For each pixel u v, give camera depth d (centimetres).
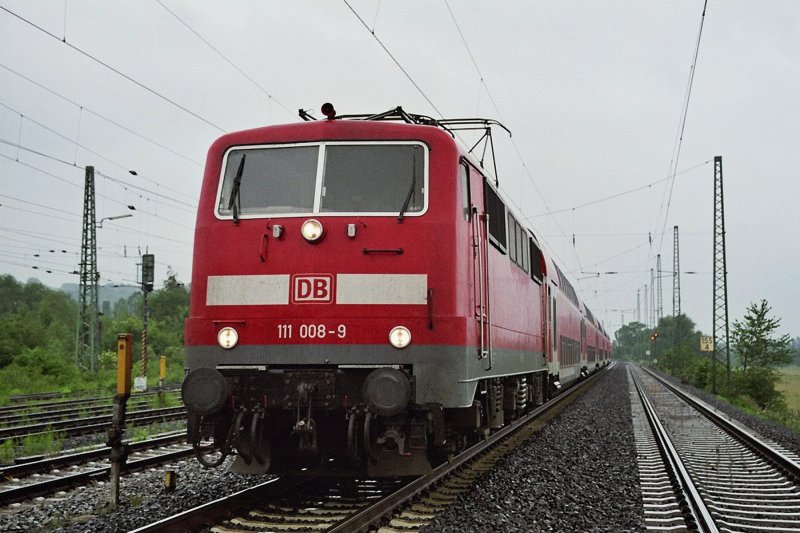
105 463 1145
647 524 808
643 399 2958
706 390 4888
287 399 782
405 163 831
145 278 2773
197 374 766
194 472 1066
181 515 684
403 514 757
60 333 8094
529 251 1524
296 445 863
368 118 981
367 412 755
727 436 1809
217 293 816
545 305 1842
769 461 1322
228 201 845
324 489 893
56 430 1502
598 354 5494
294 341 788
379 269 795
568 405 2494
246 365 796
